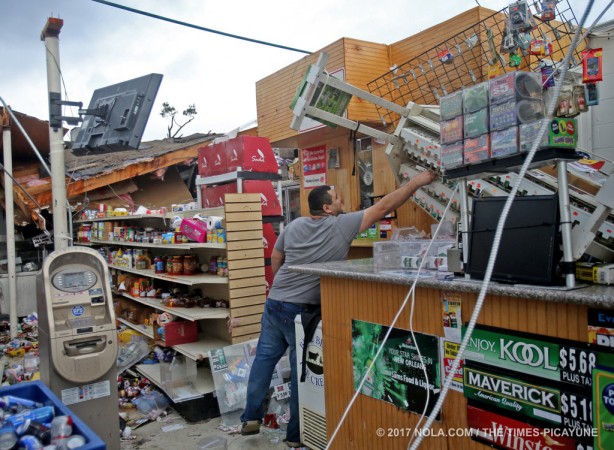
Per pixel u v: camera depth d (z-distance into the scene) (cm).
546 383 171
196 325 498
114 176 967
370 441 251
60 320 348
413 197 330
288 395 418
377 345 243
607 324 154
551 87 178
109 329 352
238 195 454
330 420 280
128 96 538
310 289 346
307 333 310
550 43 259
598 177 235
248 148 507
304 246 347
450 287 194
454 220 296
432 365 214
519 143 177
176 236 531
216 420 426
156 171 1048
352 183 450
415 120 312
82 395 343
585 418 160
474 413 195
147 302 579
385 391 239
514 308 181
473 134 193
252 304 458
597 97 167
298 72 453
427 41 384
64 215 528
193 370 453
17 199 853
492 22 335
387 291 237
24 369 561
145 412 439
